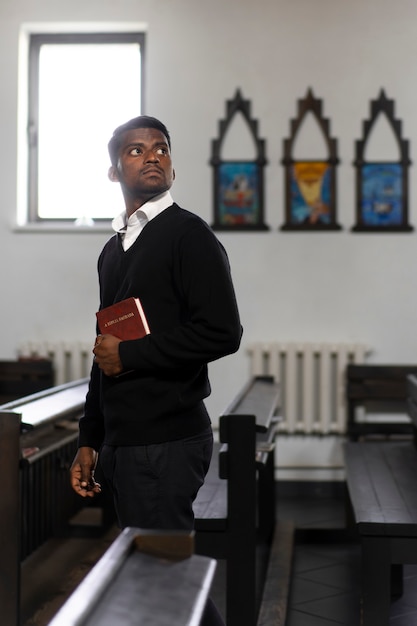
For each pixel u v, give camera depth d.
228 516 2.92
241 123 5.88
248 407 3.36
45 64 6.16
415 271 5.84
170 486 2.22
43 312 5.98
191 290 2.24
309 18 5.82
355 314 5.87
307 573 4.21
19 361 5.77
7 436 2.94
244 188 5.86
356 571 4.23
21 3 5.93
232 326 2.24
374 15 5.80
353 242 5.86
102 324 2.29
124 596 1.31
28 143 6.13
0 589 2.92
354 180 5.85
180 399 2.24
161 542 1.50
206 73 5.87
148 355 2.21
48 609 3.38
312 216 5.86
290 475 5.89
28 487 3.89
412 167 5.82
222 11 5.86
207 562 1.45
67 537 4.42
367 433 5.62
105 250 2.49
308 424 5.76
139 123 2.35
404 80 5.80
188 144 5.89
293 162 5.84
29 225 5.98
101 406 2.35
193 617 1.24
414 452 4.59
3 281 6.00
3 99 5.95
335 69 5.82
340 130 5.84
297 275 5.88
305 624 3.51
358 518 3.00
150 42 5.90
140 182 2.32
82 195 6.16
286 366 5.78
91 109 6.16
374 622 2.90
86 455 2.45
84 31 6.02
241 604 2.91
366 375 5.68
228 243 5.91
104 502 4.48
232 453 2.93
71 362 5.88
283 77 5.85
